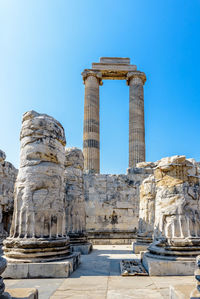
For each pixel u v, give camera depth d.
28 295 3.82
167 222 7.88
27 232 7.38
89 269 7.81
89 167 24.20
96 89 27.42
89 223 17.31
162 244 7.67
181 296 3.88
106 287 5.81
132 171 18.38
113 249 13.61
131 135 25.89
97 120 26.36
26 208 7.54
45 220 7.58
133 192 17.89
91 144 25.00
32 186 7.68
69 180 13.21
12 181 13.86
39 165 7.90
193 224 7.79
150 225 12.18
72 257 7.71
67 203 12.88
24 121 8.46
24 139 8.23
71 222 12.66
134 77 27.95
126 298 5.05
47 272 6.69
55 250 7.38
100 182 17.98
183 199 7.94
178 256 7.30
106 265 8.49
